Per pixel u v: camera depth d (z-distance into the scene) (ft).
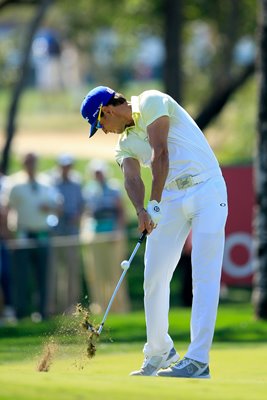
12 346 93.97
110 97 62.75
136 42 290.15
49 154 322.34
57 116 440.04
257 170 125.08
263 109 123.44
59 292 131.75
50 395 43.14
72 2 252.01
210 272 61.72
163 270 63.57
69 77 494.59
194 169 62.13
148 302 64.23
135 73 454.81
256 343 99.45
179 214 62.54
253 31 239.71
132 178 63.67
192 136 62.49
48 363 64.08
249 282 138.82
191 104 275.80
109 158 317.83
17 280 128.36
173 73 211.82
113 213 154.61
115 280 138.72
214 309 61.57
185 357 61.57
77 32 276.41
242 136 264.72
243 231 138.72
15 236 135.95
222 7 236.43
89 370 69.51
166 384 49.19
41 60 471.21
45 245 130.11
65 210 146.61
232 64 241.76
